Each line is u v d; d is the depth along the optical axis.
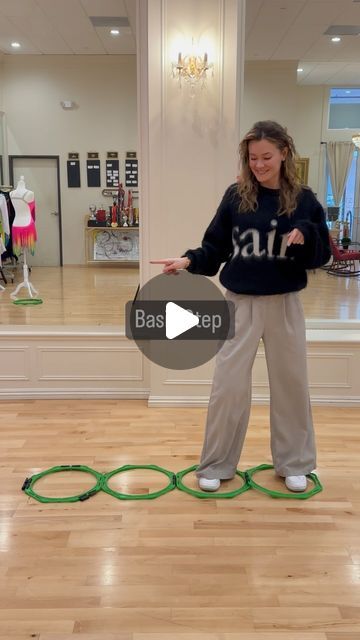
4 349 3.57
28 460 2.72
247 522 2.19
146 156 3.29
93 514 2.24
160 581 1.83
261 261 2.23
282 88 8.09
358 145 9.35
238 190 2.26
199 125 3.20
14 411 3.40
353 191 10.73
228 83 3.15
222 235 2.38
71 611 1.68
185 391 3.50
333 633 1.60
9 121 9.55
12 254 7.55
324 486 2.49
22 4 6.66
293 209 2.19
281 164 2.18
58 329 3.68
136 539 2.07
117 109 9.55
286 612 1.69
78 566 1.90
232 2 3.05
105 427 3.15
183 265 2.30
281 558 1.96
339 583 1.83
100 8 6.77
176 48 3.11
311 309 5.08
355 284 7.02
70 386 3.63
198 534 2.11
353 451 2.85
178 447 2.89
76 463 2.69
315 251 2.17
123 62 9.40
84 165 9.73
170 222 3.31
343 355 3.48
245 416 2.44
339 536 2.10
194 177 3.26
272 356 2.37
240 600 1.74
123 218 9.56
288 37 7.07
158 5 3.05
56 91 9.48
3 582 1.81
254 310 2.29
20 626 1.62
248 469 2.65
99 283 7.57
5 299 5.98
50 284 7.42
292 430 2.47
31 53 9.20
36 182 9.77
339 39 7.18
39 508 2.28
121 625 1.63
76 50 8.98
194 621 1.65
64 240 9.95
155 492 2.41
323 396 3.53
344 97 10.45
